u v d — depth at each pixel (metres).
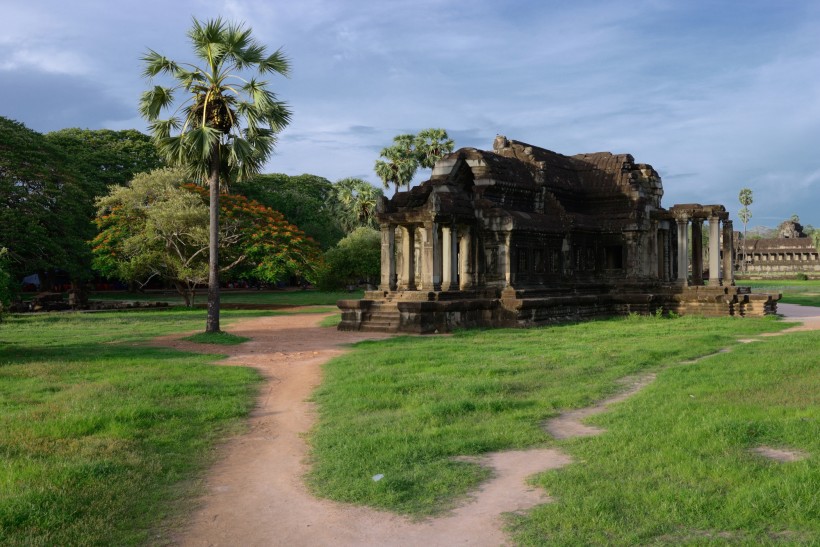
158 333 27.00
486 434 9.91
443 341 22.58
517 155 35.59
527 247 31.17
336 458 9.05
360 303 28.06
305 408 12.73
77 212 45.84
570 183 36.78
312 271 44.88
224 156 26.06
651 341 21.64
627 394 13.31
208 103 25.36
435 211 28.05
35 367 16.77
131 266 40.00
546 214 34.19
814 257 122.38
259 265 40.81
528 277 31.22
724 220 36.22
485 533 6.48
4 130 42.38
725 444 8.56
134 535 6.68
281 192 82.00
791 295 55.34
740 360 16.42
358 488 7.80
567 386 13.84
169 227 39.69
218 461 9.31
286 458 9.41
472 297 29.36
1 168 41.88
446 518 6.89
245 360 19.14
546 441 9.60
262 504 7.59
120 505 7.39
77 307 43.62
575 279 34.94
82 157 59.09
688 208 36.00
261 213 42.66
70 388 13.97
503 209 30.14
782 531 6.07
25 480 7.87
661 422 10.05
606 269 36.50
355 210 74.06
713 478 7.39
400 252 34.31
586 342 21.64
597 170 37.84
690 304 34.72
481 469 8.34
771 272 125.69
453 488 7.71
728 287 34.50
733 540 5.91
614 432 9.70
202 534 6.77
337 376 15.53
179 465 8.98
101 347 21.70
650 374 15.60
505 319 28.38
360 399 12.71
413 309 26.20
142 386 13.89
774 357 16.72
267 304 49.69
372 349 20.86
